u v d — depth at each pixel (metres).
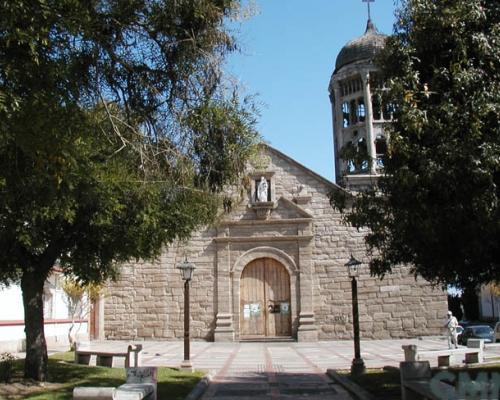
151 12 7.48
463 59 8.67
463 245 8.90
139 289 27.17
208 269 26.94
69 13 5.91
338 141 45.16
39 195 7.90
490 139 8.18
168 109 8.08
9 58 5.54
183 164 8.25
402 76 9.23
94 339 27.83
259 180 27.39
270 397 11.73
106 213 11.09
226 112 8.34
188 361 15.67
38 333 12.49
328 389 12.77
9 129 5.70
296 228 26.88
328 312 26.19
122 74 7.79
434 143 8.64
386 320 26.02
